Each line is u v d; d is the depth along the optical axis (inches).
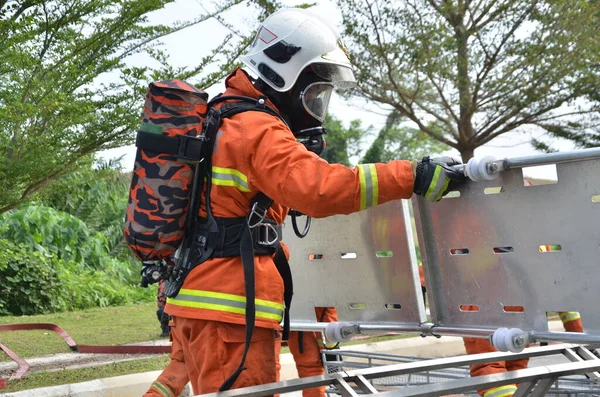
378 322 137.5
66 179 323.3
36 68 271.0
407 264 130.2
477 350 167.5
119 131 280.7
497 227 112.1
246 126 112.0
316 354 181.6
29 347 332.5
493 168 106.3
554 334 106.9
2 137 263.3
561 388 151.6
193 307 114.3
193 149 112.3
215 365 113.3
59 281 527.2
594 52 550.9
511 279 112.0
